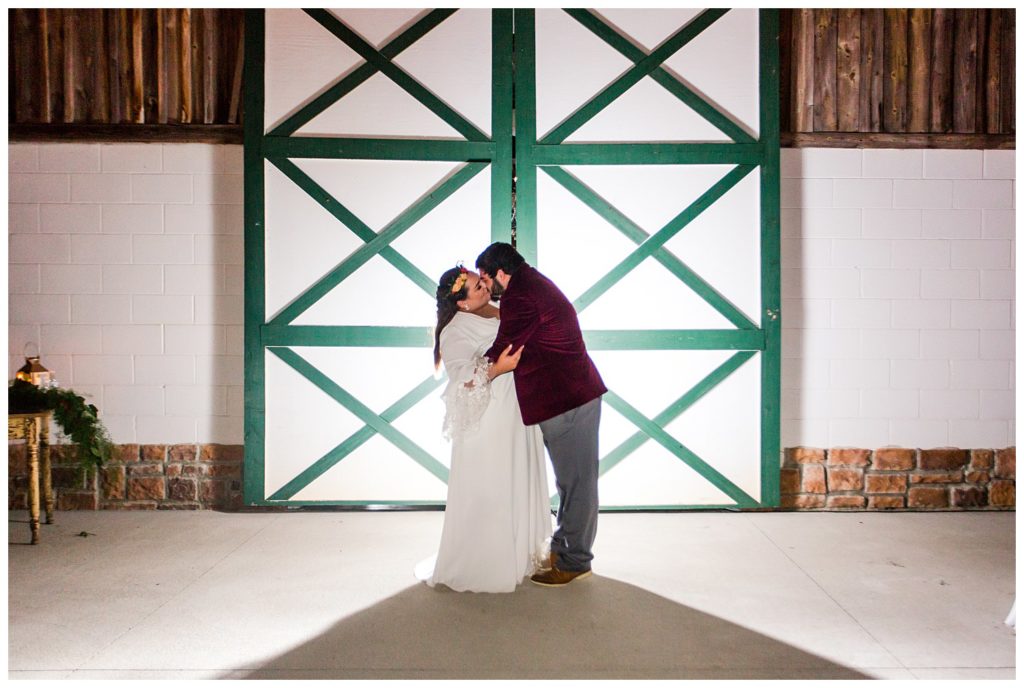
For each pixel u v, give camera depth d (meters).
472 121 4.56
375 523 4.34
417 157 4.54
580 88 4.56
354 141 4.51
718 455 4.61
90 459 4.19
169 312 4.63
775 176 4.53
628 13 4.55
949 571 3.54
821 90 4.65
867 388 4.69
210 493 4.65
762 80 4.53
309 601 3.14
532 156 4.54
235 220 4.62
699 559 3.72
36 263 4.59
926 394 4.69
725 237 4.57
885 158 4.64
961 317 4.68
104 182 4.59
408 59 4.54
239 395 4.65
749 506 4.61
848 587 3.33
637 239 4.55
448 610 3.05
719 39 4.55
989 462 4.69
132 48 4.58
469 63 4.55
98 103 4.59
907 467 4.69
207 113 4.62
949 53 4.66
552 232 4.57
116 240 4.60
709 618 2.98
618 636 2.80
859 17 4.64
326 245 4.55
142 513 4.55
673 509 4.62
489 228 4.57
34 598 3.17
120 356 4.62
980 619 2.97
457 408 3.13
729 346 4.56
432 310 4.57
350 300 4.56
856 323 4.68
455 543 3.25
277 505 4.59
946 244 4.67
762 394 4.57
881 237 4.66
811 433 4.70
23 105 4.57
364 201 4.55
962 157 4.64
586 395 3.21
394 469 4.61
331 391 4.57
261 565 3.60
